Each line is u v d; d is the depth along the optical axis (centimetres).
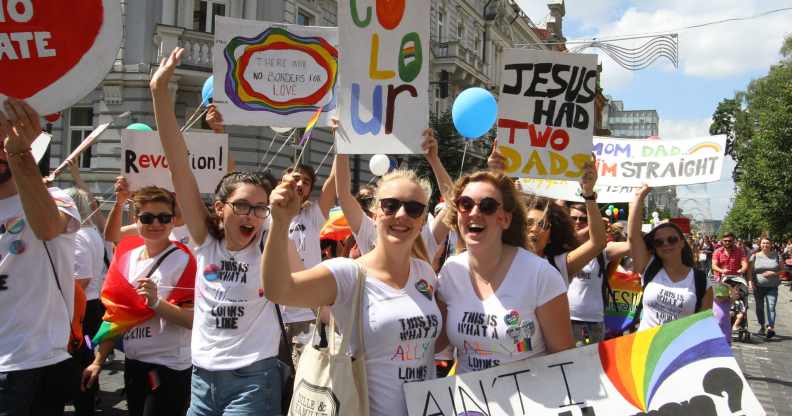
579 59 409
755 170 2880
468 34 3172
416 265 250
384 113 343
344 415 212
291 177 209
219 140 457
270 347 295
